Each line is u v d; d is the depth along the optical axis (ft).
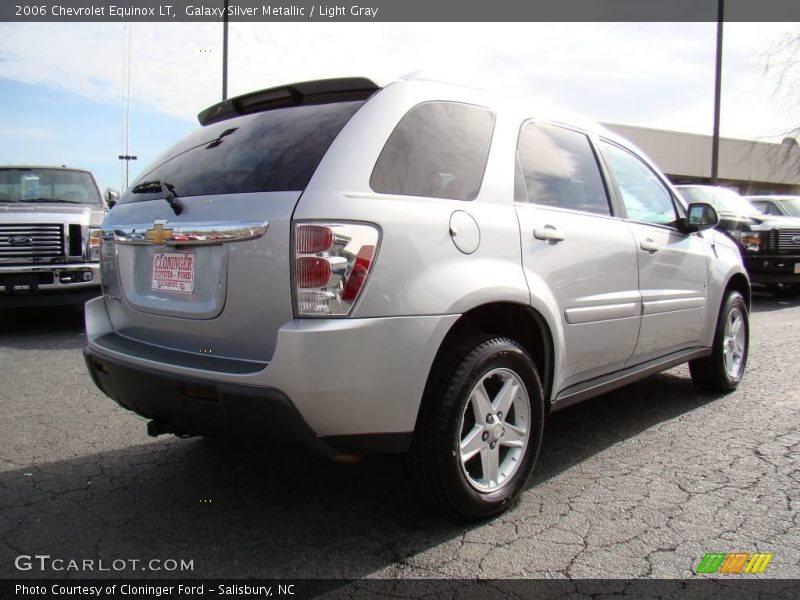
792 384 16.94
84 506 10.07
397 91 9.16
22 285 24.68
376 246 7.97
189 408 8.43
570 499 10.21
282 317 7.89
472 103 10.11
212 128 10.73
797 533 9.07
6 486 10.81
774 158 73.46
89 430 13.57
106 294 10.68
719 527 9.26
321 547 8.79
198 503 10.15
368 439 8.15
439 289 8.44
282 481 10.97
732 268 15.81
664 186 14.48
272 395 7.64
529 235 9.95
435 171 9.06
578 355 11.02
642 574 8.07
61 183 30.32
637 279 12.39
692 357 14.73
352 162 8.27
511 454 9.82
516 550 8.65
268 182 8.44
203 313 8.61
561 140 11.65
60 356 20.79
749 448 12.35
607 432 13.38
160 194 9.81
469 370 8.80
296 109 9.67
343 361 7.70
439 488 8.79
